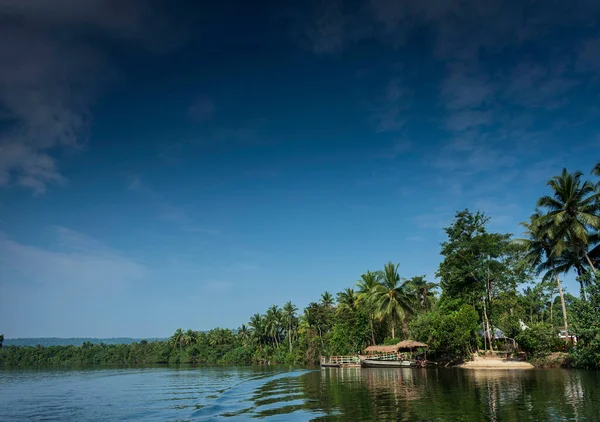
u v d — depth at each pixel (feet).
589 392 70.69
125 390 128.77
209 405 80.28
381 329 235.40
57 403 97.76
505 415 53.42
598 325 106.01
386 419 54.34
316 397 81.41
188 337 475.31
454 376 114.62
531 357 143.33
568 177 138.51
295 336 364.38
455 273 170.71
